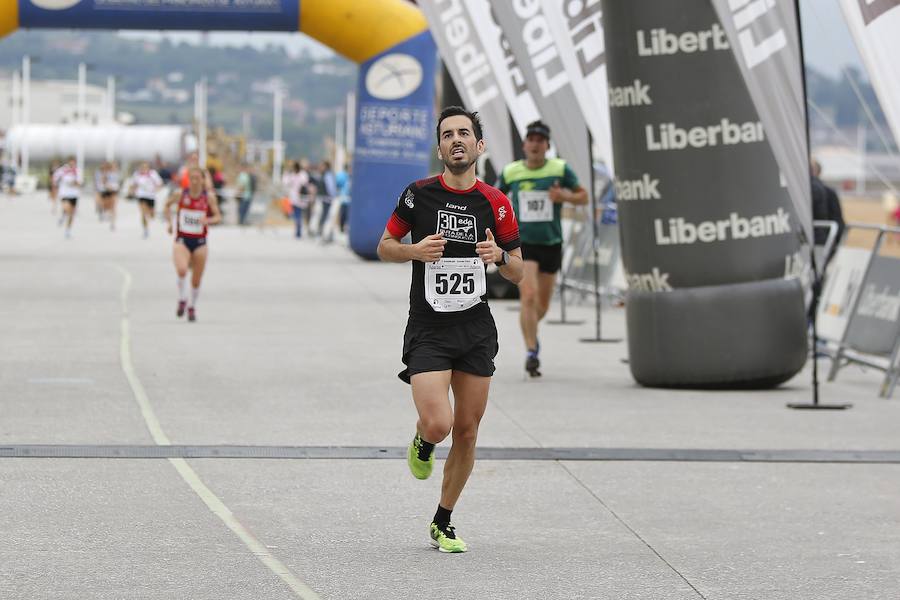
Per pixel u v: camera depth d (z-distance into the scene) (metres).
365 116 65.19
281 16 61.59
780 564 14.85
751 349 27.12
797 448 21.58
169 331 36.16
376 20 63.78
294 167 92.12
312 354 32.12
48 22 58.81
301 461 19.89
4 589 13.25
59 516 16.25
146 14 59.41
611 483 18.92
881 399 27.06
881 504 17.88
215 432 21.91
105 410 23.72
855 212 150.25
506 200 14.99
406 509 17.14
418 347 14.78
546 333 38.88
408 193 14.88
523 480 19.03
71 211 81.88
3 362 29.55
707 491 18.53
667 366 27.41
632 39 26.83
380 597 13.32
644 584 13.97
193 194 38.75
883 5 22.22
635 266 27.67
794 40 24.67
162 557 14.59
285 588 13.55
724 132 26.69
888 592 13.80
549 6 31.75
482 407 15.05
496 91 40.06
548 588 13.76
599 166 47.72
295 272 58.72
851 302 30.30
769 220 27.06
